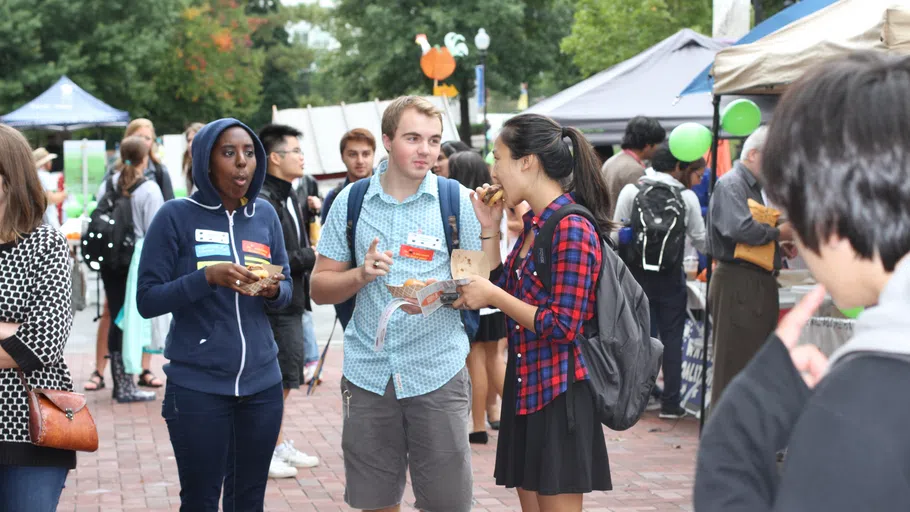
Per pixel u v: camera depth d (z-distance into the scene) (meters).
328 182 18.70
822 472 1.12
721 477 1.26
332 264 4.04
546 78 48.56
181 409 4.00
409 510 5.68
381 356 3.91
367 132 7.10
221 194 4.17
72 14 35.31
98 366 9.32
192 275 3.88
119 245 8.30
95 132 39.69
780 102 1.31
